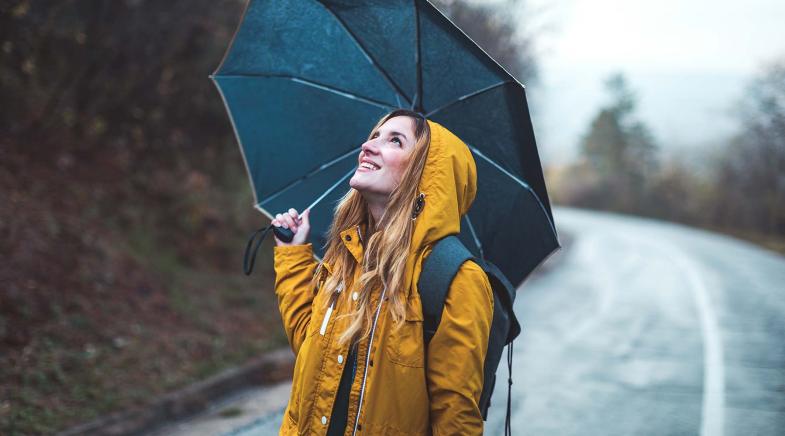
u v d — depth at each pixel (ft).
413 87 7.39
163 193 28.25
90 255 21.62
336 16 7.45
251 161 8.33
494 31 36.78
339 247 6.41
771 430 16.15
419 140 5.99
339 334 5.74
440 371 5.40
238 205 30.63
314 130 8.14
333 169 8.08
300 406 5.79
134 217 25.73
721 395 19.08
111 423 14.19
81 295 19.60
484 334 5.50
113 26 25.25
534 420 16.61
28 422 13.20
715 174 163.12
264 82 8.27
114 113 28.63
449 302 5.41
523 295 38.81
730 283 47.75
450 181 5.90
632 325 30.37
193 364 18.37
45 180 23.93
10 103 24.82
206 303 23.41
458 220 5.94
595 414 17.20
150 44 26.66
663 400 18.53
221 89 8.37
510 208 7.46
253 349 20.62
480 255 7.82
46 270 19.51
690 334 28.43
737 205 151.74
